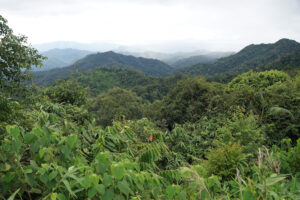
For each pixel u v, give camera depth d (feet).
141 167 6.71
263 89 29.66
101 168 4.34
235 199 5.27
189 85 40.04
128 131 8.51
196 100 38.06
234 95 30.04
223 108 30.30
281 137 20.47
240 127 16.87
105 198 3.87
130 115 84.84
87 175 3.80
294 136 21.18
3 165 4.05
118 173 3.92
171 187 4.40
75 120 13.82
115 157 6.36
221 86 47.73
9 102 8.00
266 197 4.38
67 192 4.20
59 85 26.16
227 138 16.53
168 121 39.11
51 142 4.86
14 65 16.48
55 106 11.73
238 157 9.66
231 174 9.23
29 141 4.55
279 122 22.03
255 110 25.23
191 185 5.01
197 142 20.99
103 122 77.25
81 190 4.08
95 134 7.44
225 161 9.73
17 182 4.19
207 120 28.04
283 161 6.79
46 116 6.76
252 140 15.66
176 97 41.60
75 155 5.41
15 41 16.52
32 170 4.54
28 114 8.55
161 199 4.88
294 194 4.80
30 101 15.85
